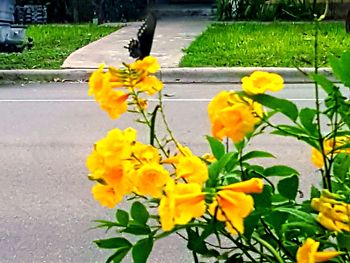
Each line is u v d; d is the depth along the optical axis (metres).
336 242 1.74
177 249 4.43
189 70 11.90
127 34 17.34
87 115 8.94
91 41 15.91
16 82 12.02
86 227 4.89
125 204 5.15
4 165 6.56
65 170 6.36
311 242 1.67
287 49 13.41
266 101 1.65
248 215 1.68
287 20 18.88
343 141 1.90
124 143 1.66
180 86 11.37
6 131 8.09
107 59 13.34
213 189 1.55
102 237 4.68
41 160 6.74
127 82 1.85
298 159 6.64
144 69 1.85
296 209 1.81
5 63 12.66
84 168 6.42
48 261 4.39
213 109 1.65
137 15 22.92
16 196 5.61
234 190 1.54
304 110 1.83
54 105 9.70
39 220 5.05
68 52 14.06
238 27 17.41
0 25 12.81
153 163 1.65
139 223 1.82
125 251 1.81
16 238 4.74
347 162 1.92
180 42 15.18
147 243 1.77
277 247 1.84
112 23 21.47
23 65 12.55
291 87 10.90
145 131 7.89
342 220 1.60
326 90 1.81
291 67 11.75
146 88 1.86
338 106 1.80
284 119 7.58
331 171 2.10
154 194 1.59
